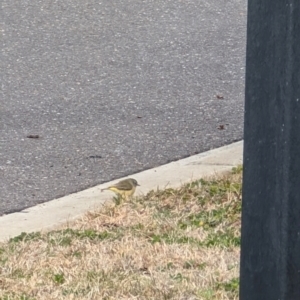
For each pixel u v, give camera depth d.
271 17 2.61
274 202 2.64
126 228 5.92
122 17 13.05
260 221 2.70
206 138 8.38
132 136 8.45
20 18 13.02
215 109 9.30
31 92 10.04
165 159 7.81
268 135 2.65
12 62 11.23
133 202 6.44
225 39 12.09
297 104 2.57
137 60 11.27
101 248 5.49
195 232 5.76
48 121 8.96
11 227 6.19
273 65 2.62
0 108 9.42
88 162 7.74
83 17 13.05
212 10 13.29
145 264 5.19
